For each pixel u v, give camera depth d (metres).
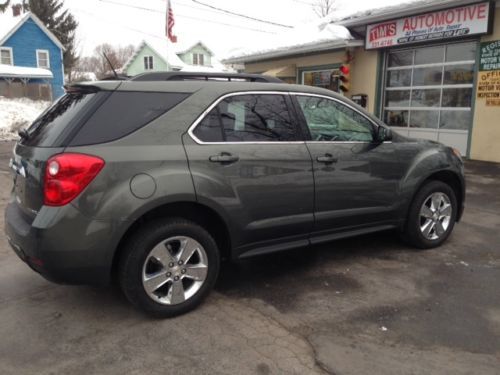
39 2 44.75
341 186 4.14
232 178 3.53
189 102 3.47
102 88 3.28
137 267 3.24
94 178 3.03
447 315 3.45
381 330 3.24
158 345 3.07
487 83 10.26
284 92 3.96
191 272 3.48
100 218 3.05
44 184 3.03
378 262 4.55
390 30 12.07
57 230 2.98
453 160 4.99
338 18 13.52
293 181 3.84
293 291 3.90
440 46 11.41
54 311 3.55
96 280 3.16
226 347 3.04
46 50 38.53
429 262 4.54
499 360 2.88
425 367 2.81
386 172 4.45
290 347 3.03
